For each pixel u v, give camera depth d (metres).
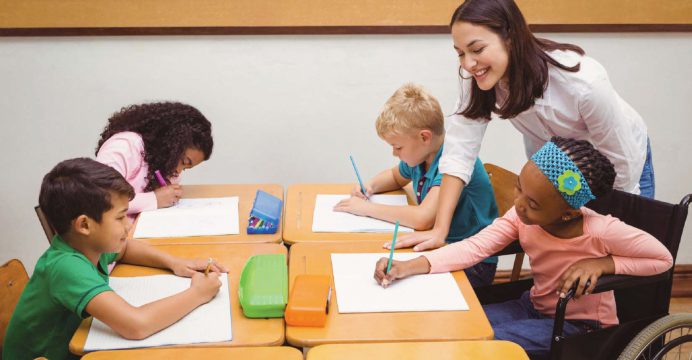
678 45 2.64
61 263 1.28
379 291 1.41
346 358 1.15
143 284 1.43
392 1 2.50
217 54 2.55
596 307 1.53
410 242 1.64
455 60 2.62
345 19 2.51
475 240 1.59
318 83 2.62
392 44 2.58
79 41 2.50
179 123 1.94
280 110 2.65
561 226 1.50
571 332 1.51
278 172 2.74
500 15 1.49
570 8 2.54
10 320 1.42
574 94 1.58
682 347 2.32
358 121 2.69
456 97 2.67
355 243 1.66
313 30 2.52
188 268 1.49
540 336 1.50
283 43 2.55
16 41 2.48
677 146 2.80
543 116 1.67
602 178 1.39
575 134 1.70
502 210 2.14
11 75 2.53
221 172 2.72
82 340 1.22
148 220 1.79
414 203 1.99
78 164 1.30
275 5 2.48
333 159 2.74
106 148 1.87
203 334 1.24
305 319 1.27
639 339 1.41
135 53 2.53
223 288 1.42
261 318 1.31
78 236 1.31
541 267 1.58
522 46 1.51
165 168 1.93
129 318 1.22
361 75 2.62
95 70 2.54
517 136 2.75
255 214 1.73
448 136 1.80
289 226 1.78
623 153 1.68
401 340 1.24
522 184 1.41
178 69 2.56
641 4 2.55
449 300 1.38
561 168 1.36
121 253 1.53
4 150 2.62
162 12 2.46
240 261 1.56
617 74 2.67
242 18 2.49
